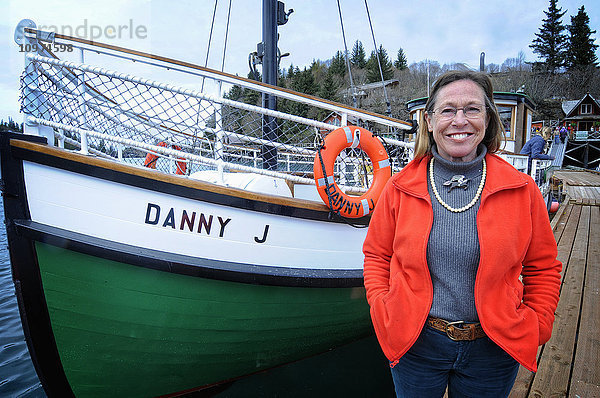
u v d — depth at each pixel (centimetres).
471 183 123
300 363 329
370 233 145
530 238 119
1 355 365
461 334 119
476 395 125
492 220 116
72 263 219
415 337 123
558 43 5669
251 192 240
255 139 289
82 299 227
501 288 118
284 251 260
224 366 285
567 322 306
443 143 125
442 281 122
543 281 125
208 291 242
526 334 118
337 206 257
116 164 214
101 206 217
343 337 332
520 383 226
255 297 257
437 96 127
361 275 286
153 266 221
